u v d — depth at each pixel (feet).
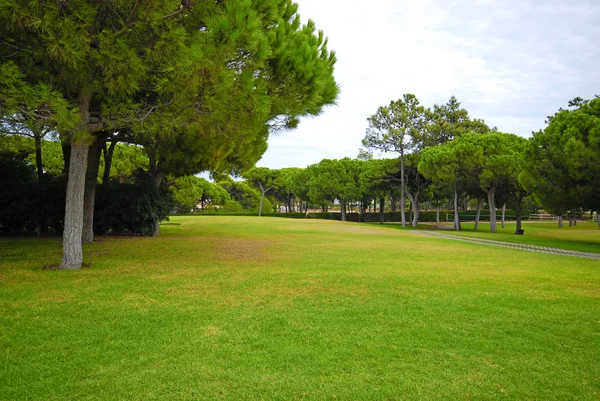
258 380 10.25
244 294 19.58
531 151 67.15
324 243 49.78
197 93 20.75
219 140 35.17
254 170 166.30
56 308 16.40
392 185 126.82
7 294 18.71
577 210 73.51
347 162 144.25
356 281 23.41
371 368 11.08
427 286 22.26
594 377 10.72
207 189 170.30
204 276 24.32
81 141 21.97
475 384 10.21
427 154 99.86
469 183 96.58
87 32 17.76
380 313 16.47
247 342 12.91
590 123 58.70
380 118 112.47
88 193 42.91
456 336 13.75
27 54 19.26
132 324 14.52
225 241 49.44
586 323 15.44
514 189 88.02
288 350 12.25
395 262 32.71
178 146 43.21
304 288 21.21
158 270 26.22
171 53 19.12
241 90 20.61
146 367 10.93
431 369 11.08
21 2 16.02
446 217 169.58
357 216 167.63
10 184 50.42
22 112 17.89
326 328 14.40
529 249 50.83
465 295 20.06
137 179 56.70
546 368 11.27
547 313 16.81
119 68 18.75
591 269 31.07
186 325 14.52
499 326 14.94
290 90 23.94
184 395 9.43
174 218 111.45
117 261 29.81
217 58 18.65
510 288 22.12
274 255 36.17
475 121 140.26
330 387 9.95
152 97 24.09
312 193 143.43
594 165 56.34
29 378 10.15
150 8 18.56
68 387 9.73
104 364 11.08
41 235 51.21
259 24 19.86
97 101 24.98
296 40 24.63
